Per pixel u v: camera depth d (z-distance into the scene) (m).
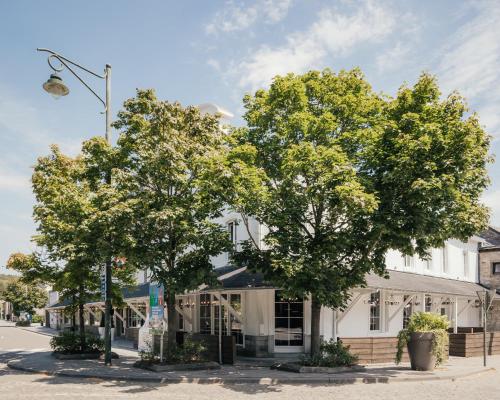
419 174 12.68
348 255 14.75
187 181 14.75
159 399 10.50
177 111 15.34
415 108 14.20
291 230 13.99
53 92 14.47
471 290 26.70
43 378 13.64
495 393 11.70
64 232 16.80
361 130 14.05
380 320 22.00
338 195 12.33
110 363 15.83
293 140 14.84
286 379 13.04
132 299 24.52
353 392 11.63
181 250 15.05
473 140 12.64
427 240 14.16
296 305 19.17
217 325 21.64
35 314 77.50
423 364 15.32
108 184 14.97
